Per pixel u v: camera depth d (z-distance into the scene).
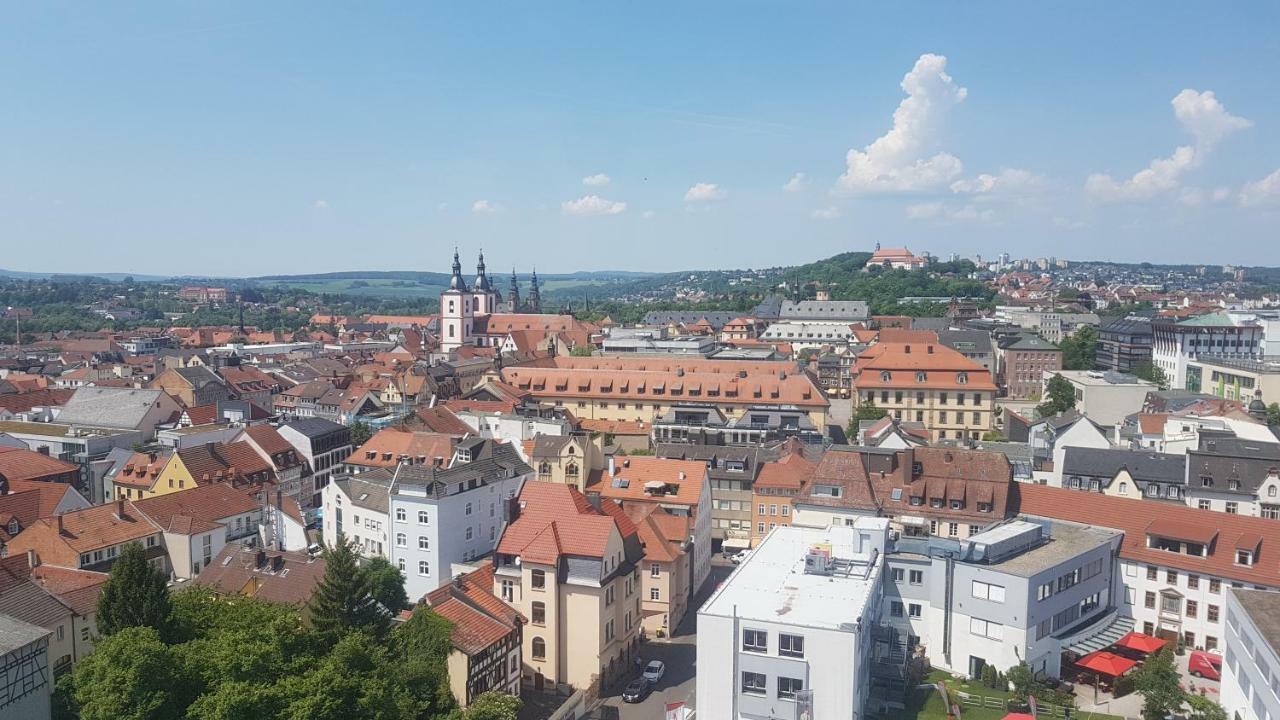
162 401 190.75
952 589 97.19
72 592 93.25
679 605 119.38
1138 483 128.88
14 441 167.38
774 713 81.62
